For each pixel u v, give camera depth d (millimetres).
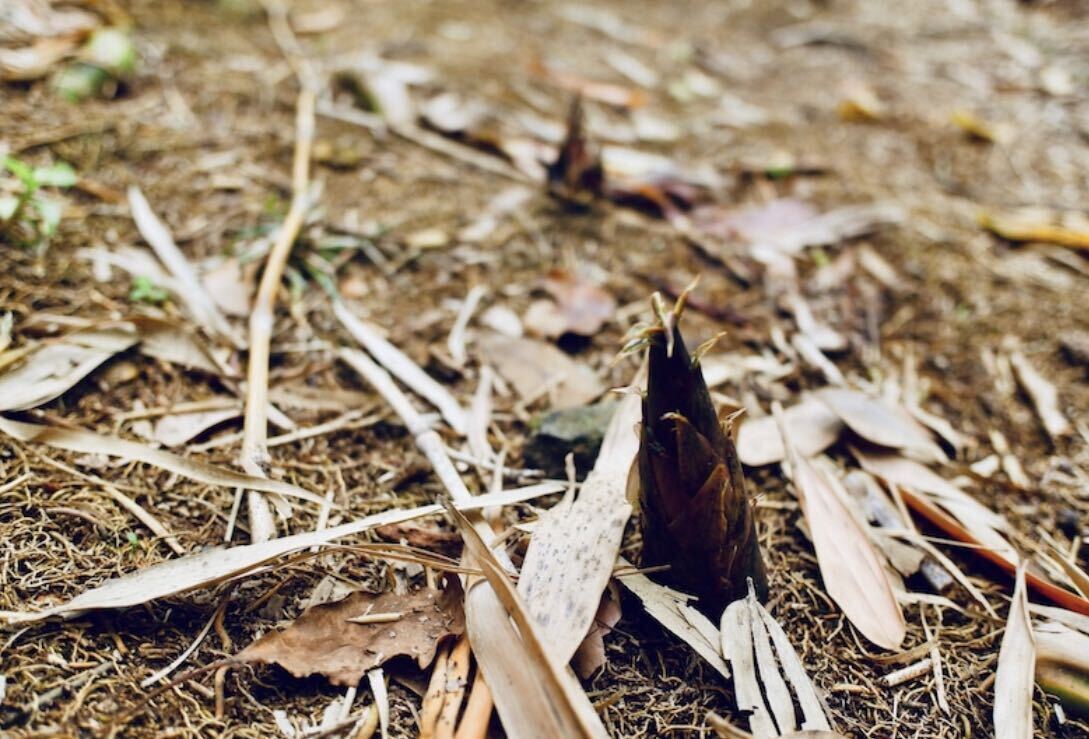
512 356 886
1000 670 698
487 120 1129
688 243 1021
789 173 1118
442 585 710
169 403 802
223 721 647
